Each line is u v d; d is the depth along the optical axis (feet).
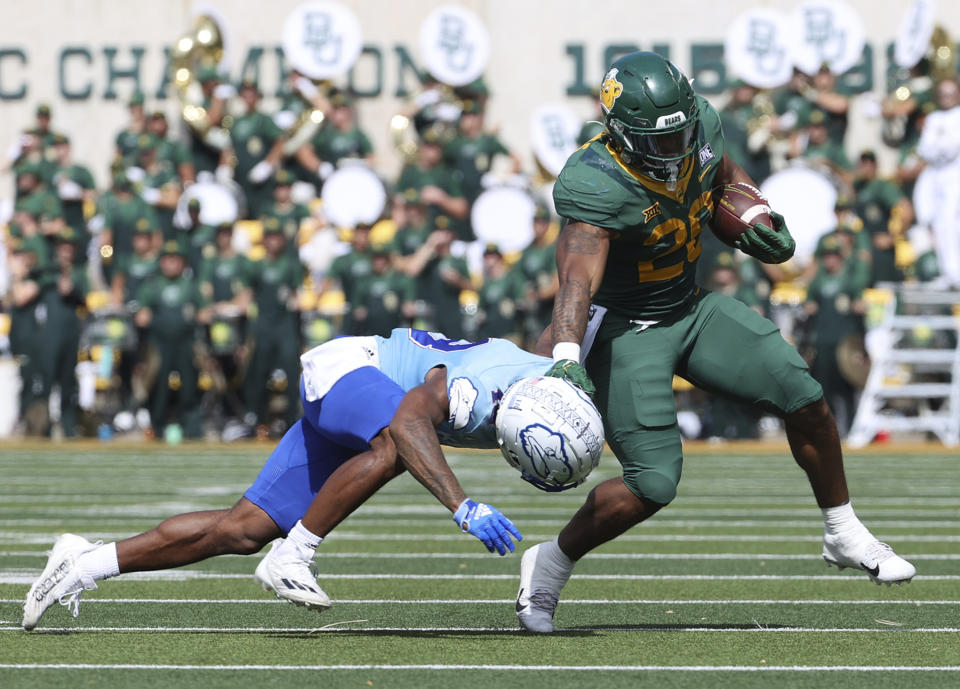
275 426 174.60
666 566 74.84
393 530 91.45
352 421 50.93
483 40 189.98
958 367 163.63
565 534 55.31
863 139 209.56
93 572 52.37
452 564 75.77
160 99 224.33
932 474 130.00
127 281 172.35
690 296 56.85
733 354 56.13
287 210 167.12
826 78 174.91
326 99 185.98
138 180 179.93
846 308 161.89
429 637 52.75
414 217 170.50
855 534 57.62
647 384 55.16
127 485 116.78
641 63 52.90
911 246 172.35
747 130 174.40
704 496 112.47
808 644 51.26
